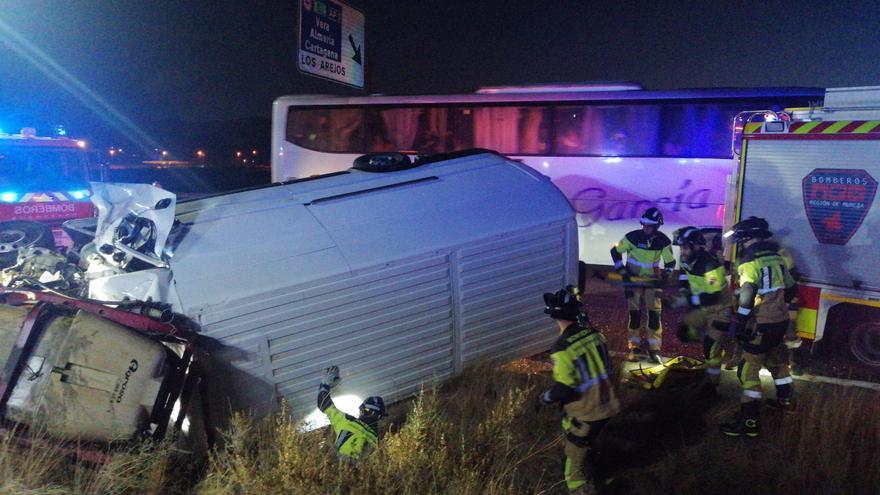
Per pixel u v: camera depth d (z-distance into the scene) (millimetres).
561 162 10852
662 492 4168
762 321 4727
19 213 11266
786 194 6148
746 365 4793
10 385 3484
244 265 4500
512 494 3971
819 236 6000
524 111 11094
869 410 4863
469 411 4941
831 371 6160
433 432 4363
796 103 9484
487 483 4070
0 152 11031
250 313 4379
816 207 5984
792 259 6156
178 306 4246
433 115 11852
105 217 4797
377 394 4988
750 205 6367
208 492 3793
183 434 4289
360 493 3738
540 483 4219
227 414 4383
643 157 10297
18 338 3529
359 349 4824
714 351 5527
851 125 5711
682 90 10070
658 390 5590
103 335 3631
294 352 4559
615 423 5148
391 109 12211
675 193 10141
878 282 5727
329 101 12734
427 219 5258
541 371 6059
